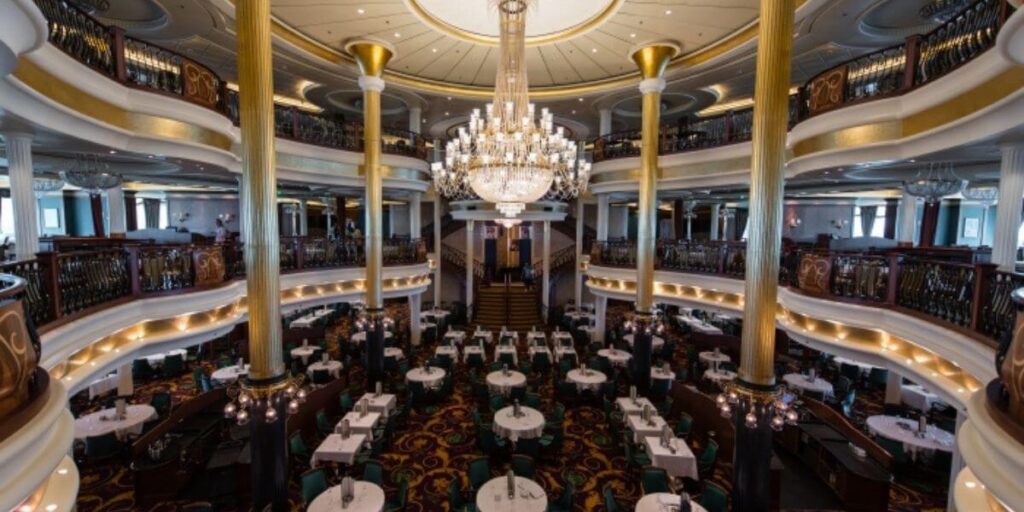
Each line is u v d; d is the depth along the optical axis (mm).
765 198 5652
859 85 7379
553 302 21484
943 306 5465
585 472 8047
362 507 5715
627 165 13352
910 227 11977
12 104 4457
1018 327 2650
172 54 7312
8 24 2920
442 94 13789
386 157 13172
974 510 3074
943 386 5332
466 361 13148
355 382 12344
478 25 9758
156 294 6949
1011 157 5293
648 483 6465
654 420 8508
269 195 6180
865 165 7309
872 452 7617
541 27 9727
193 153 7676
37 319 4867
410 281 14492
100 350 6109
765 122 5598
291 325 16828
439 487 7551
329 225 23547
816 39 9359
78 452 8008
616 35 10102
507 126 6648
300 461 7793
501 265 24969
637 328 11312
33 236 5648
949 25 5719
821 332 7430
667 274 12117
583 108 15531
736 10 8828
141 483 6801
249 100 5988
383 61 11117
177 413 8359
